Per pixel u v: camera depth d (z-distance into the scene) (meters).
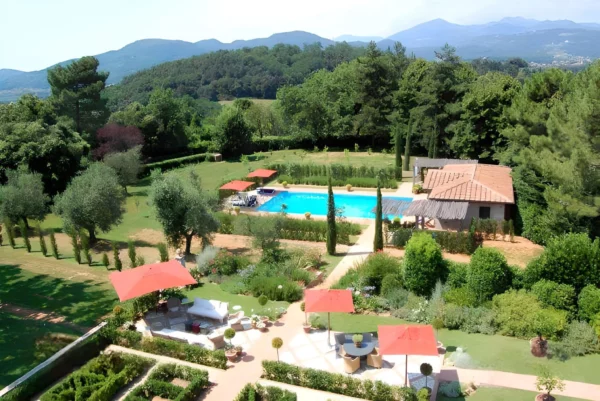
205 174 75.19
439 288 27.34
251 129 96.06
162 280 25.36
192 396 19.42
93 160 70.56
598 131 29.70
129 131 75.56
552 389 18.12
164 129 90.31
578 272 24.41
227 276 33.25
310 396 19.28
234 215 48.78
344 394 19.38
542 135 39.00
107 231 40.06
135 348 23.55
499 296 25.59
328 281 32.84
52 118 68.38
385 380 20.08
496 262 26.22
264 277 31.36
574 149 29.89
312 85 104.44
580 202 30.83
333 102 89.12
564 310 23.86
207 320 26.11
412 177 62.25
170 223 37.06
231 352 22.36
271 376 20.78
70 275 32.94
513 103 48.19
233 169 77.81
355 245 40.69
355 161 72.69
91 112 78.62
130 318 25.98
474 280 26.39
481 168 46.75
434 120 68.75
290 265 33.53
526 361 21.03
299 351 23.00
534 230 37.09
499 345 22.52
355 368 20.95
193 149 93.75
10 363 21.80
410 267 28.23
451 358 21.45
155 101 90.19
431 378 19.92
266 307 28.03
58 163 53.53
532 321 23.19
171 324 26.12
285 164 67.56
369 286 29.48
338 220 45.16
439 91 68.50
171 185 37.09
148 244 41.91
